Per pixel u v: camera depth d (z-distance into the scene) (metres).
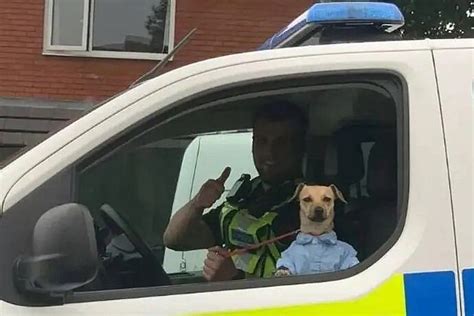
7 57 9.79
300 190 2.28
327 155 2.36
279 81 2.20
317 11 2.37
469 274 2.09
